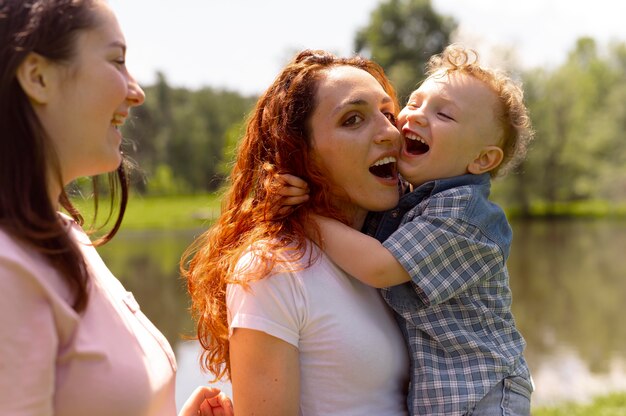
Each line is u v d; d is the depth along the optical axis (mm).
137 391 1839
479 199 2512
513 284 18375
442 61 2828
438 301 2377
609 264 22000
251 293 2213
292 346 2217
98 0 1854
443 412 2355
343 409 2264
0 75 1696
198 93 65375
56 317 1710
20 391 1610
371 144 2426
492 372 2410
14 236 1691
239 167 2625
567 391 8852
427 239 2393
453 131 2576
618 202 46531
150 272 20422
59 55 1754
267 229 2355
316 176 2441
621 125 46562
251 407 2201
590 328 12805
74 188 2518
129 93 1938
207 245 2594
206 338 2602
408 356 2475
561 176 45375
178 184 60125
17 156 1718
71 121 1810
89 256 2057
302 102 2443
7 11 1715
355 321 2301
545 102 44469
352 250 2348
